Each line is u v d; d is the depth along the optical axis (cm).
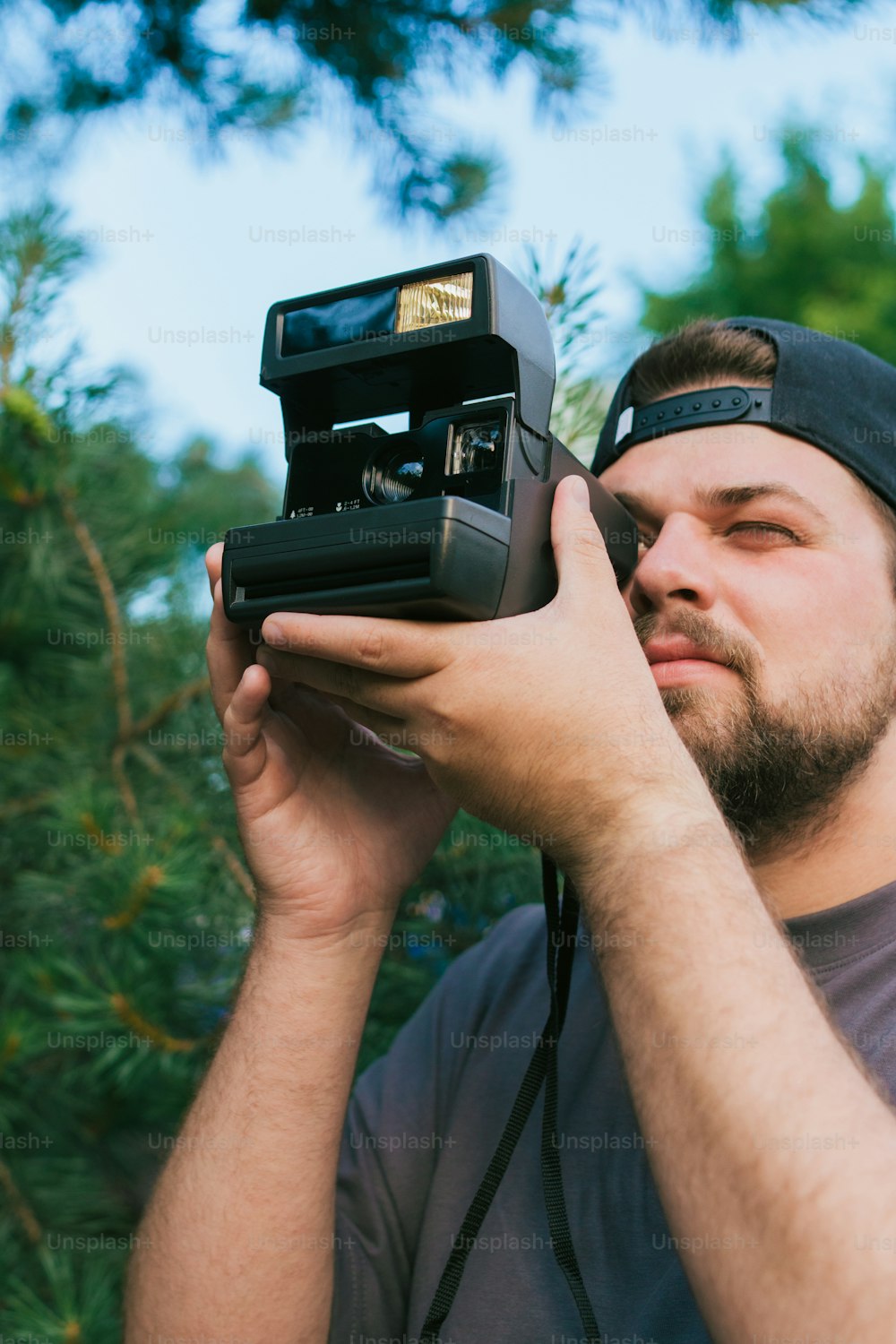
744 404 120
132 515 205
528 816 90
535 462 100
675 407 124
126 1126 192
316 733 123
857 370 125
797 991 74
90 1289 162
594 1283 100
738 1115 68
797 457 118
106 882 161
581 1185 106
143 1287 112
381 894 121
